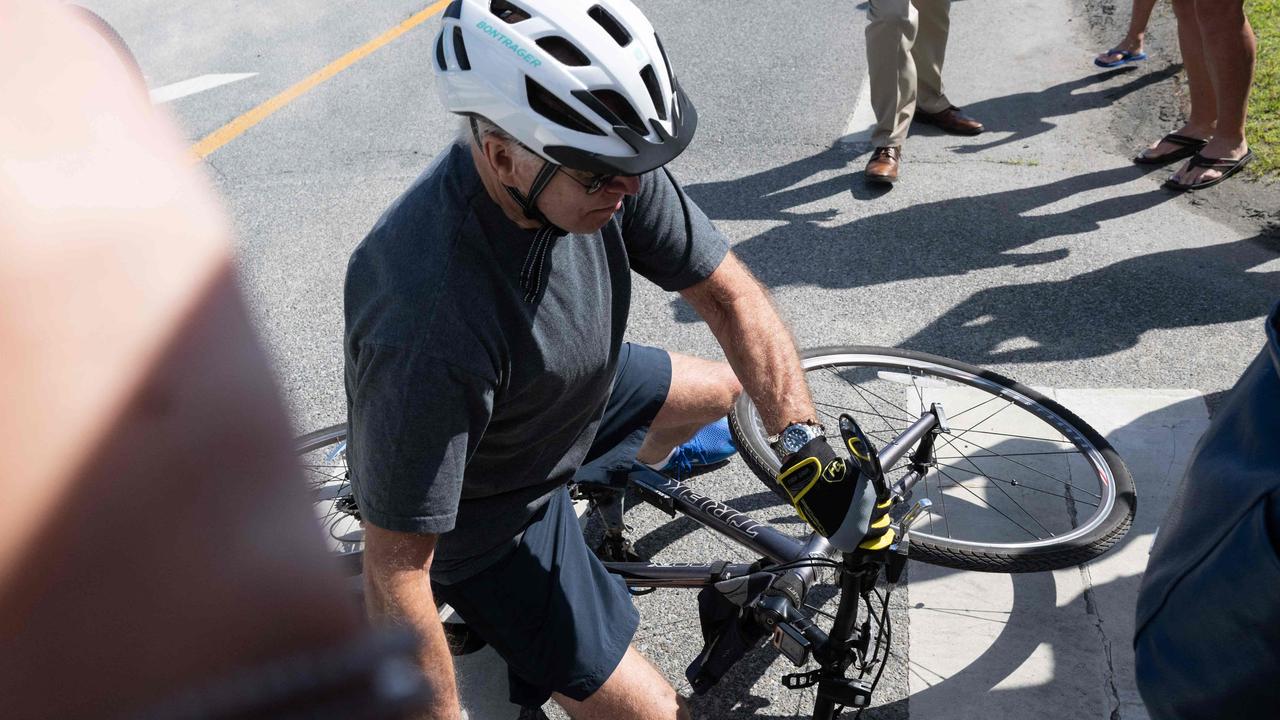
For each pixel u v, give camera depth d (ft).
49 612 0.86
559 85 4.58
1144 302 12.09
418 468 4.95
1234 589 4.32
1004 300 12.40
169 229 0.93
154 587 0.93
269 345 1.04
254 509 1.01
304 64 22.06
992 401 10.25
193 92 20.92
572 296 5.49
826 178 15.62
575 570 6.40
